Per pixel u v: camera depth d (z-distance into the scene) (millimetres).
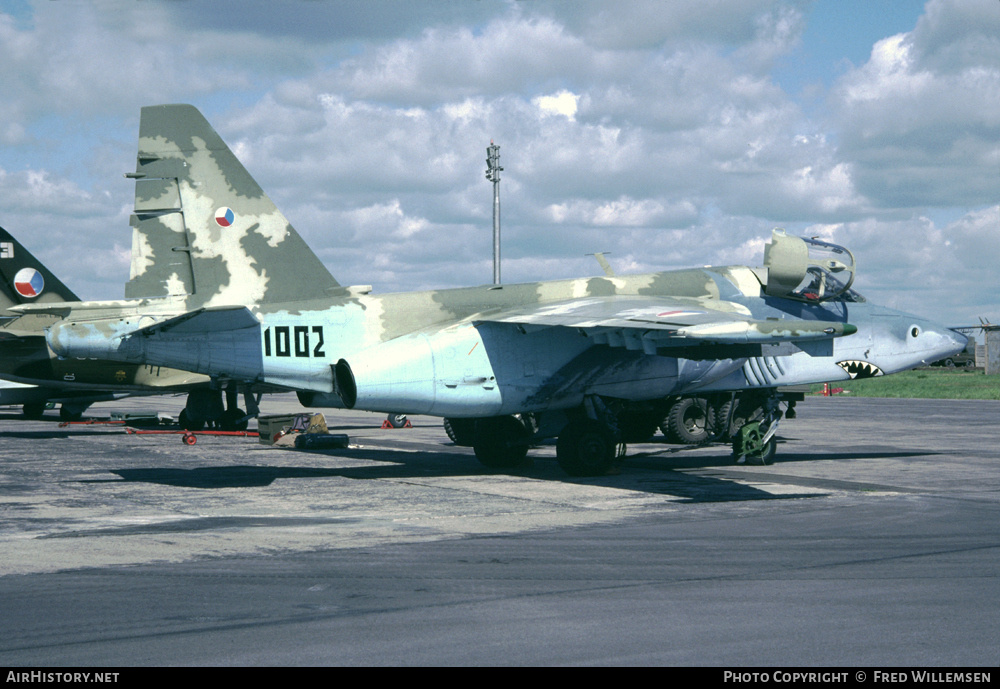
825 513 11188
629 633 6273
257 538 9594
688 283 16484
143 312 15359
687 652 5879
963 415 31500
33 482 14148
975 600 7074
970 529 10070
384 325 14820
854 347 16766
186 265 15680
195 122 15789
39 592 7352
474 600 7105
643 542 9352
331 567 8227
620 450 16219
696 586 7523
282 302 14930
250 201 15836
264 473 15367
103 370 23906
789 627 6398
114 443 21156
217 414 24125
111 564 8359
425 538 9594
